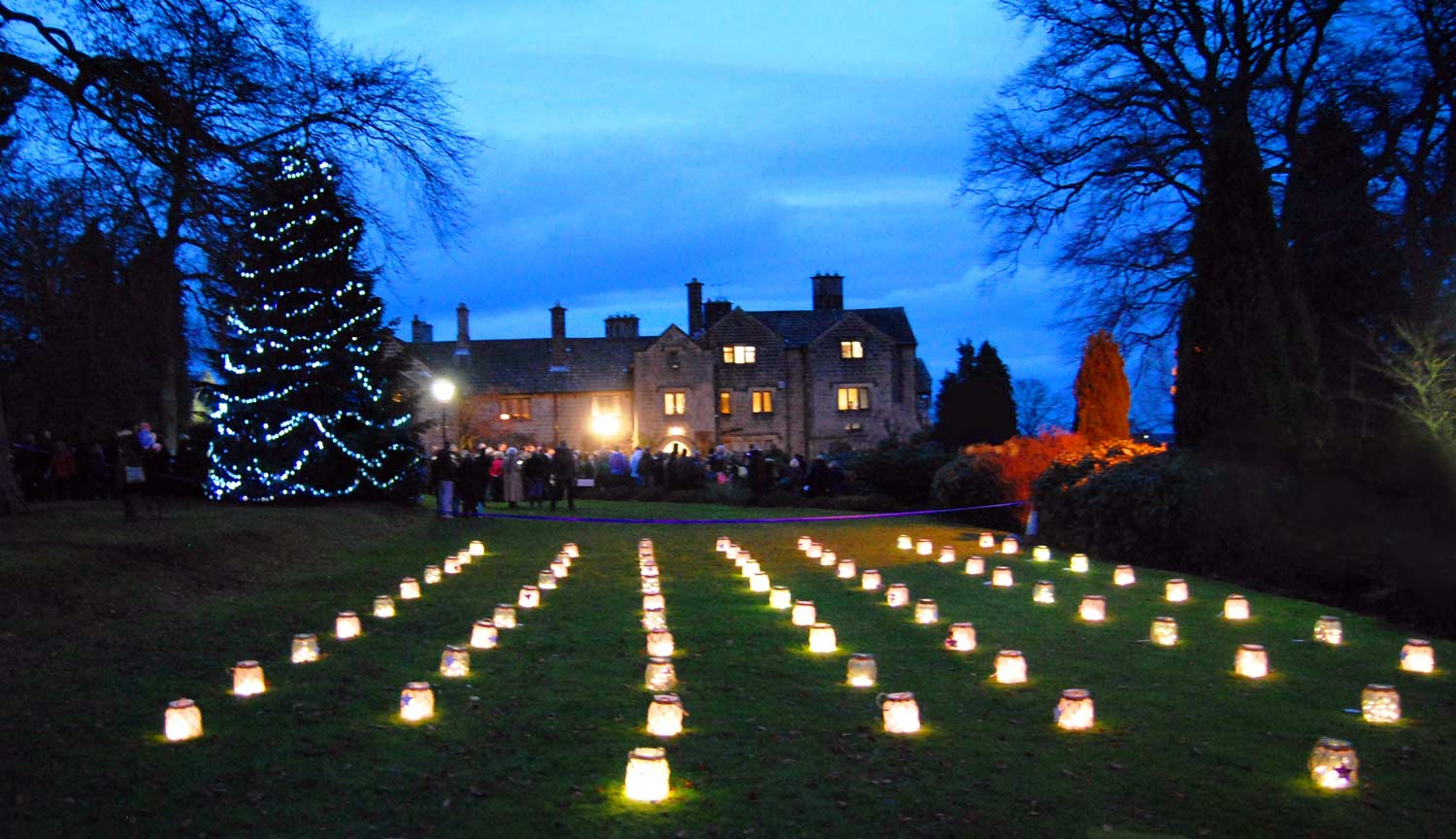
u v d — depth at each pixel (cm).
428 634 1062
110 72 1474
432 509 2855
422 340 6309
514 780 596
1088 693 731
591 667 885
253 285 2389
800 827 520
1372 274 2055
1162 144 2625
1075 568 1516
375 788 584
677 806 551
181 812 548
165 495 2494
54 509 1934
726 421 5697
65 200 1659
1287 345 1602
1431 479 1262
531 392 5825
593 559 1753
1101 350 2514
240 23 1546
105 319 2575
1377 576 1183
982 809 543
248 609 1226
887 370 5750
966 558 1709
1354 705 744
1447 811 536
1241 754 630
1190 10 2536
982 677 838
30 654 942
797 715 727
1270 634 1012
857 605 1220
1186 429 1656
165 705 769
